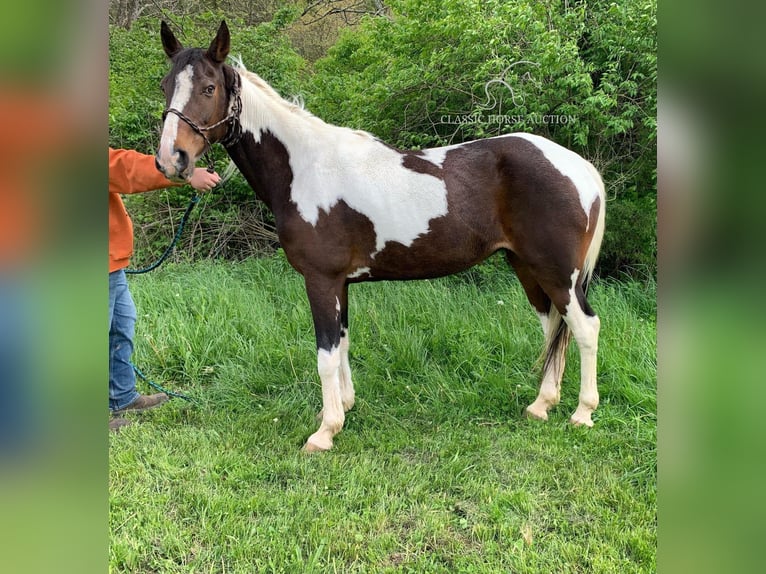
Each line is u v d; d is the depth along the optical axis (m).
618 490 2.19
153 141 5.73
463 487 2.26
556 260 2.54
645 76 4.36
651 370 3.07
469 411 2.94
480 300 4.11
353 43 7.20
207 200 5.70
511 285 4.45
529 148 2.55
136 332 3.72
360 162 2.55
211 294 4.28
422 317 3.84
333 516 2.10
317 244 2.55
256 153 2.60
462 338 3.57
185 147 2.33
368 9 8.82
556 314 2.79
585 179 2.57
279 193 2.62
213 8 7.81
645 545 1.86
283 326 3.93
